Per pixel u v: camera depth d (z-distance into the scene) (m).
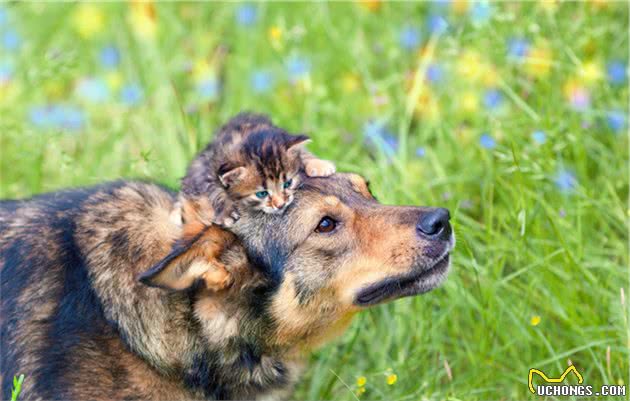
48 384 7.79
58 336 7.85
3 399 7.86
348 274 7.98
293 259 7.92
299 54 12.88
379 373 9.33
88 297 7.92
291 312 8.04
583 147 10.90
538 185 10.52
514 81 11.94
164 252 7.97
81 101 12.99
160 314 7.97
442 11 13.14
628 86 11.78
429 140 11.89
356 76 12.79
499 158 10.91
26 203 8.55
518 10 12.35
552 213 10.09
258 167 7.86
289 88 12.51
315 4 13.97
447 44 12.46
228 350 8.12
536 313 9.71
